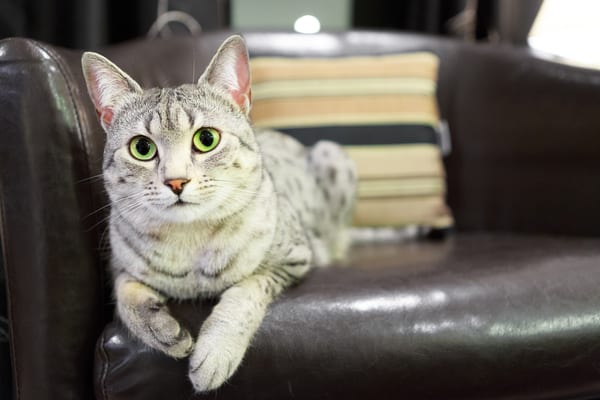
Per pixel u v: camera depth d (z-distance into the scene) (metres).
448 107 1.90
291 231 1.24
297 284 1.15
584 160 1.62
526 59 1.77
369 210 1.69
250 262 1.09
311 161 1.62
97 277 1.07
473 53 1.89
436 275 1.16
